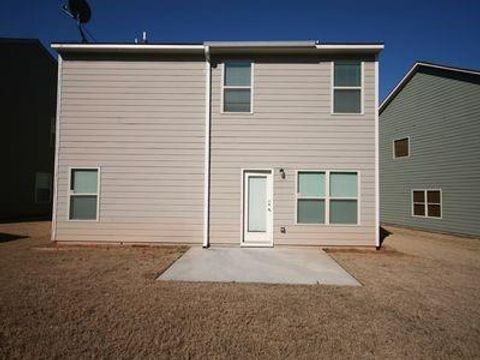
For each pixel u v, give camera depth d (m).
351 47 10.21
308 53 10.55
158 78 10.64
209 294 5.88
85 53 10.66
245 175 10.48
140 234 10.42
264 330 4.47
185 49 10.41
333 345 4.11
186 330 4.42
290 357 3.82
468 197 14.65
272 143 10.46
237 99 10.59
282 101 10.52
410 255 9.80
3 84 18.12
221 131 10.52
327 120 10.46
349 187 10.41
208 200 10.40
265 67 10.59
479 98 14.24
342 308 5.31
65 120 10.55
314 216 10.38
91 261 8.31
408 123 18.23
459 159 15.12
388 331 4.51
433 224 16.39
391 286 6.57
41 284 6.26
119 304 5.28
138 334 4.27
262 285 6.51
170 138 10.53
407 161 18.27
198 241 10.41
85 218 10.48
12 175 18.69
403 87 18.59
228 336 4.28
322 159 10.39
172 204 10.45
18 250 9.63
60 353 3.79
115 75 10.64
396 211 19.03
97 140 10.53
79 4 11.62
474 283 6.84
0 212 17.91
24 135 19.59
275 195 10.38
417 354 3.94
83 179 10.55
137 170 10.48
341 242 10.33
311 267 8.02
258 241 10.41
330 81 10.52
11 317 4.71
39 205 20.81
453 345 4.15
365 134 10.42
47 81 21.64
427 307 5.41
